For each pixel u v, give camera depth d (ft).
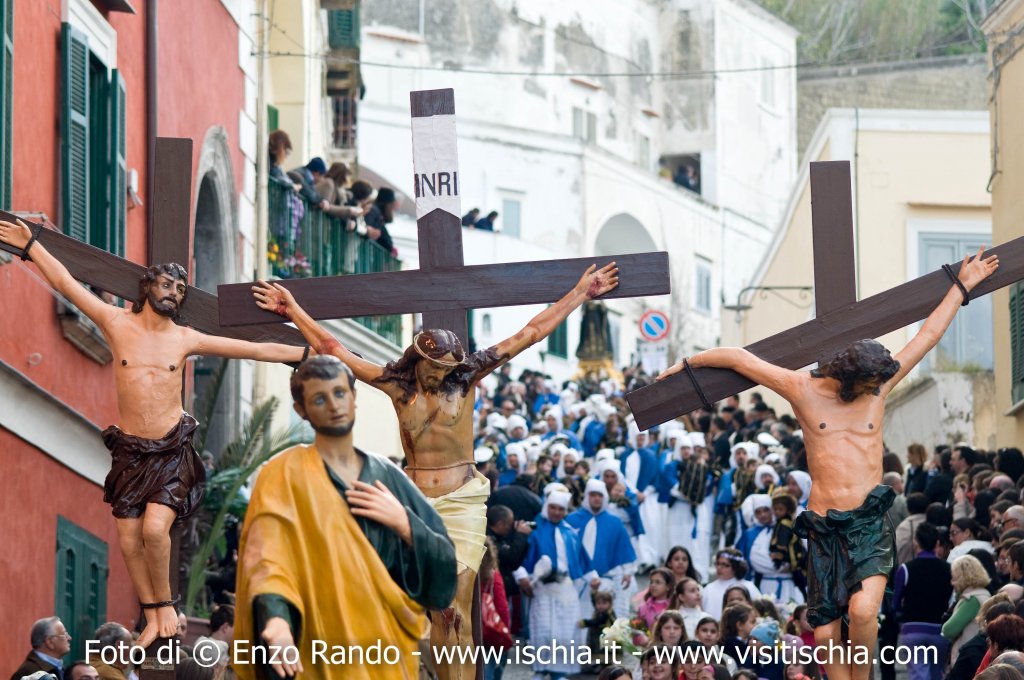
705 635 61.52
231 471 82.89
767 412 122.42
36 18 68.49
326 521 30.45
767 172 347.15
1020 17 105.50
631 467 106.93
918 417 133.69
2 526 63.57
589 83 322.55
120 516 48.29
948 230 154.92
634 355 269.85
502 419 126.21
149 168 84.64
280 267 113.91
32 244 49.88
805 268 169.37
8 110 64.03
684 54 339.98
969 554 65.26
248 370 105.29
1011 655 46.26
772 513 82.69
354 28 160.45
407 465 46.03
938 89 299.99
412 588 30.96
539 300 48.65
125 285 50.75
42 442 68.39
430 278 49.11
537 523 81.46
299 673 30.07
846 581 46.09
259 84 108.47
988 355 147.13
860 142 155.94
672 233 321.52
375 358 134.72
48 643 54.75
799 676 56.34
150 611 49.08
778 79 345.51
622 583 82.74
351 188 134.62
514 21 310.45
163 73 87.51
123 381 48.39
